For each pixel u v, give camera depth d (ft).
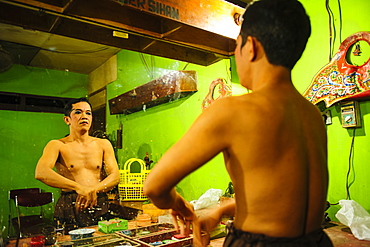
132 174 6.64
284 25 1.87
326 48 5.87
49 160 4.81
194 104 7.34
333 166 5.70
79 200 4.99
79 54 5.75
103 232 4.56
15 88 4.95
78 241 4.01
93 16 4.84
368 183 5.13
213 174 7.11
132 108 6.95
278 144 1.72
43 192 4.93
